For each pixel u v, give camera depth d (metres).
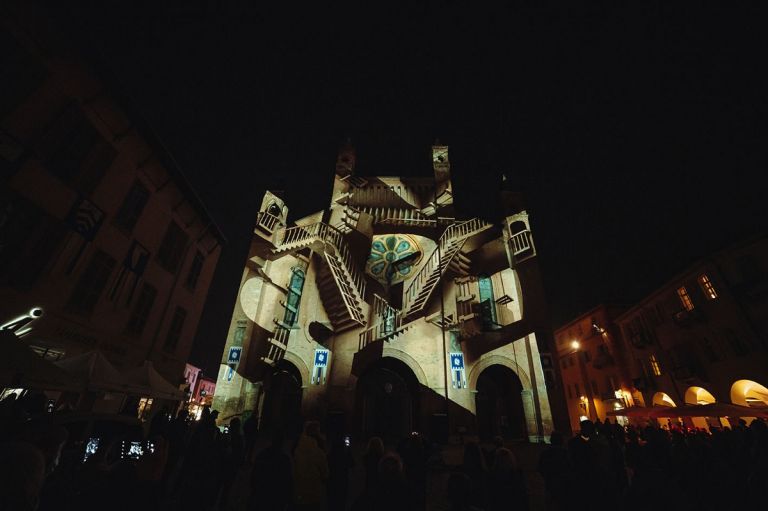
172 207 16.66
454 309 22.95
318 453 5.39
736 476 8.34
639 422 28.36
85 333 11.98
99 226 12.39
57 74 10.76
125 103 12.85
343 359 22.06
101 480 4.43
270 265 25.11
